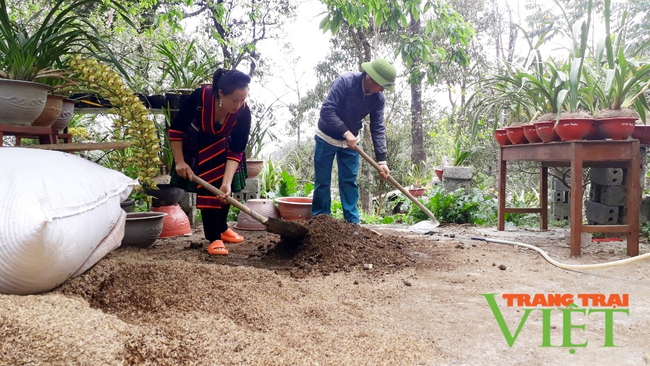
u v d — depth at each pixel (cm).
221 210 337
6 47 253
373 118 399
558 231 434
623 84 309
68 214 162
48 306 141
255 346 142
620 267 274
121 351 126
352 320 180
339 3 515
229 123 286
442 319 184
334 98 373
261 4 1195
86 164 210
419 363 142
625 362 146
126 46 644
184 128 287
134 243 306
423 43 678
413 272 258
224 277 218
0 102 234
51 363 116
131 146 274
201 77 429
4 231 145
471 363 144
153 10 901
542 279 247
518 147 397
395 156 1041
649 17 902
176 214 382
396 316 187
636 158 303
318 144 397
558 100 302
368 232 327
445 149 1164
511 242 349
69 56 312
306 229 295
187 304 177
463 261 288
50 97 268
